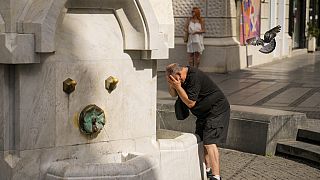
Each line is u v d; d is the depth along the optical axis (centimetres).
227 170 705
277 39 2216
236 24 1747
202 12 1652
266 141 773
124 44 536
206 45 1644
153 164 497
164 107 871
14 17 462
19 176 473
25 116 474
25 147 476
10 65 471
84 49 509
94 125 513
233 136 810
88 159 516
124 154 539
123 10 530
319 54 2631
